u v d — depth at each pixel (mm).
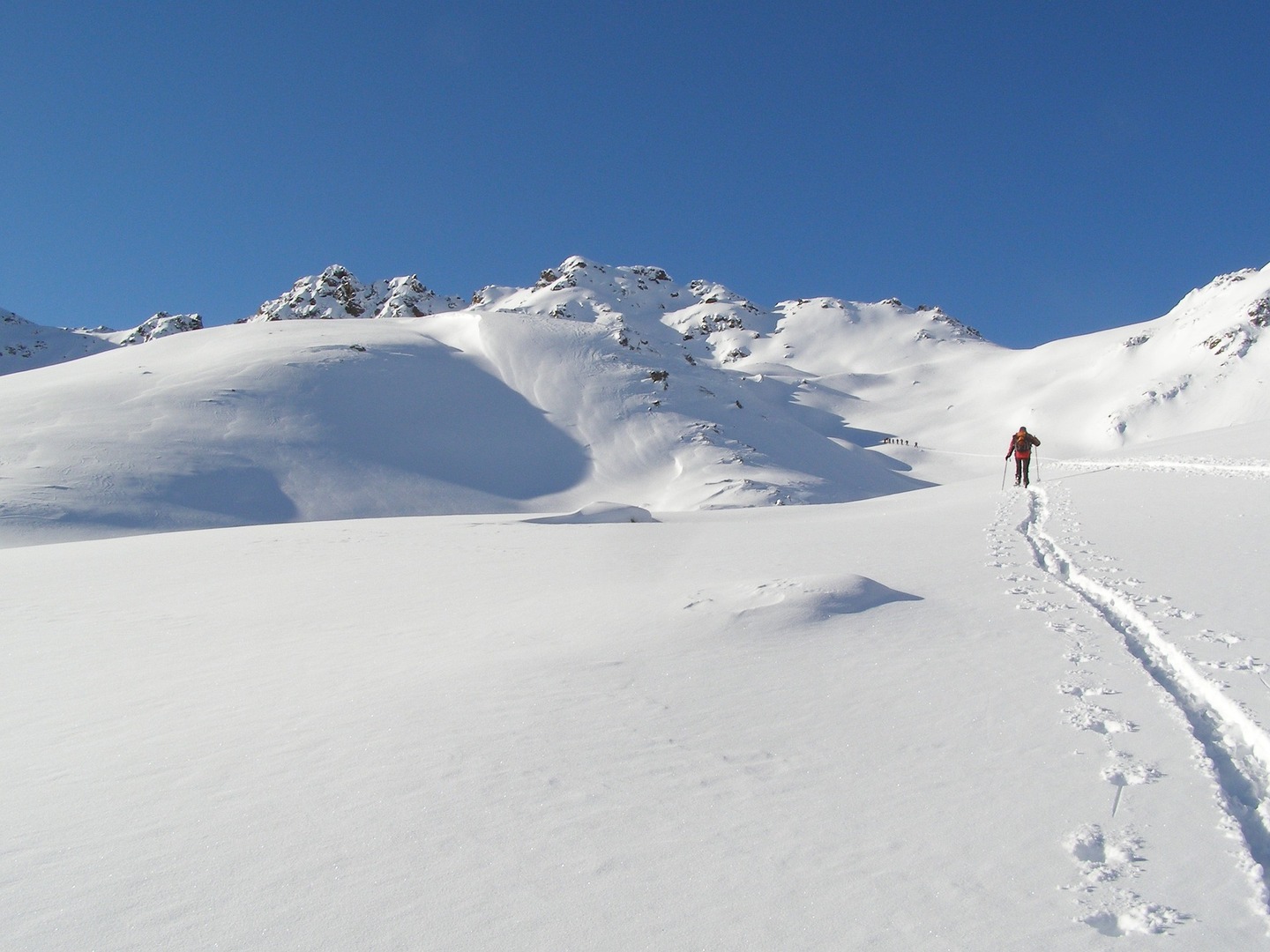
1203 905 3254
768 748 5125
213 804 4621
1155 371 142750
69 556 18625
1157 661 6500
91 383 73250
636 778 4723
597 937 3160
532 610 10172
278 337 93562
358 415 75625
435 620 10180
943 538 14398
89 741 6027
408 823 4227
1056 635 7355
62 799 4855
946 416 158750
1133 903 3289
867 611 8461
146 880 3748
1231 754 4746
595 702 6125
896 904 3352
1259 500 15023
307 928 3277
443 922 3287
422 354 92062
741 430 90125
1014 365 177500
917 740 5129
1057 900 3338
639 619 8625
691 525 22047
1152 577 9336
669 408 89750
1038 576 10164
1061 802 4191
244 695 7074
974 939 3094
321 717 6191
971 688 6039
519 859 3797
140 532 49844
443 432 78000
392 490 65812
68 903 3562
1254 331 133000
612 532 20062
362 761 5164
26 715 6871
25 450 58062
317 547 18922
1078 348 173000
